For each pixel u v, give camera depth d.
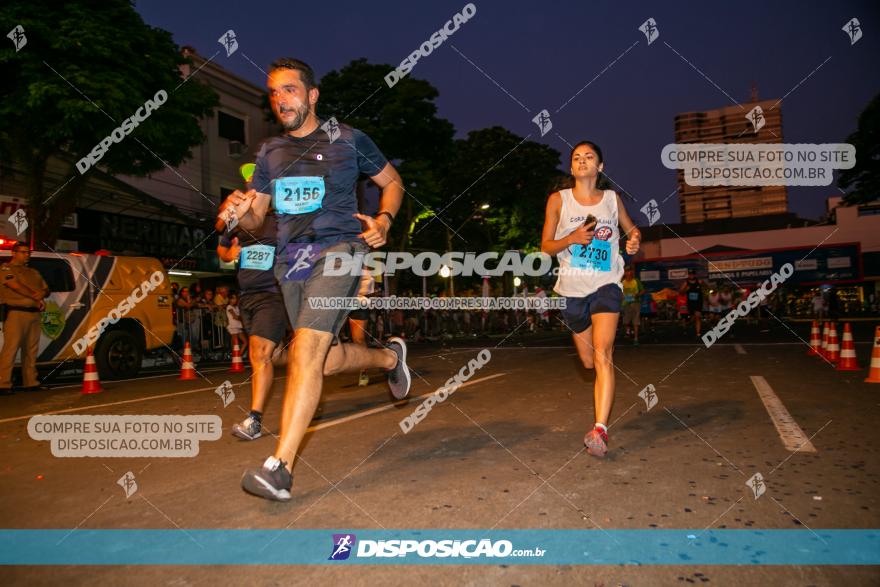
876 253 51.53
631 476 2.97
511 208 35.97
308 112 3.22
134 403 6.26
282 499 2.73
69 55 11.73
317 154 3.18
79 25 11.43
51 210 13.79
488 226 37.59
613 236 3.65
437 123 24.86
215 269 23.62
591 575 1.92
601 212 3.68
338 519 2.48
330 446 3.84
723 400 5.18
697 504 2.54
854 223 54.72
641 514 2.44
